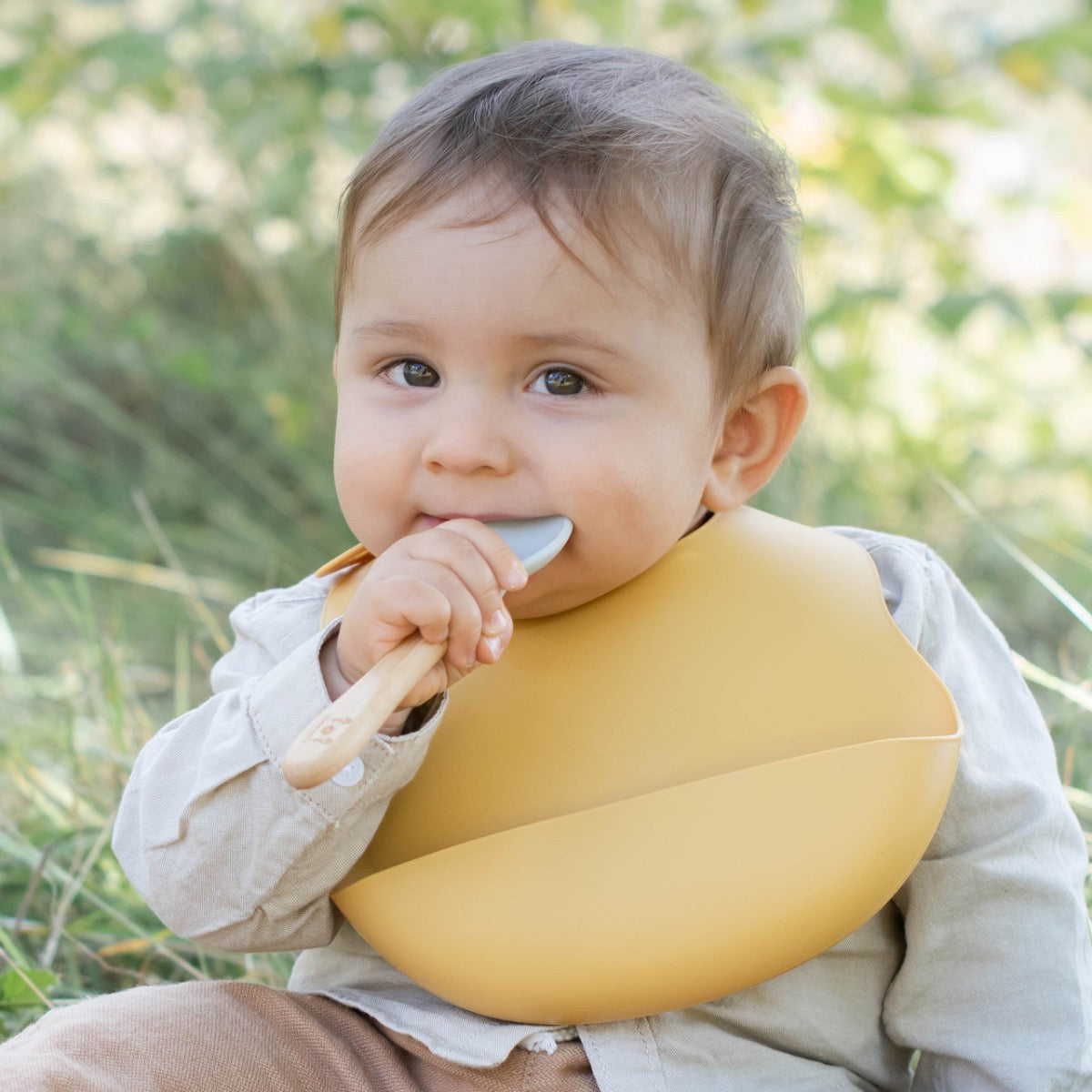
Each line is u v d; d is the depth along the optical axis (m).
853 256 3.89
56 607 3.49
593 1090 1.35
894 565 1.60
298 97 3.98
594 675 1.44
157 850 1.40
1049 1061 1.45
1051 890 1.49
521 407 1.37
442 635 1.26
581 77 1.49
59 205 4.73
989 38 3.98
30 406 4.25
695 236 1.43
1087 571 3.29
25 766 2.48
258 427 4.01
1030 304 3.66
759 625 1.46
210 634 3.32
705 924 1.29
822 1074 1.44
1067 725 2.28
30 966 1.96
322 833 1.33
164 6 4.36
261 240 4.23
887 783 1.32
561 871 1.32
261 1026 1.41
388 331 1.39
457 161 1.38
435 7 3.84
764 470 1.58
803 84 3.79
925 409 4.12
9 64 4.24
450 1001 1.36
